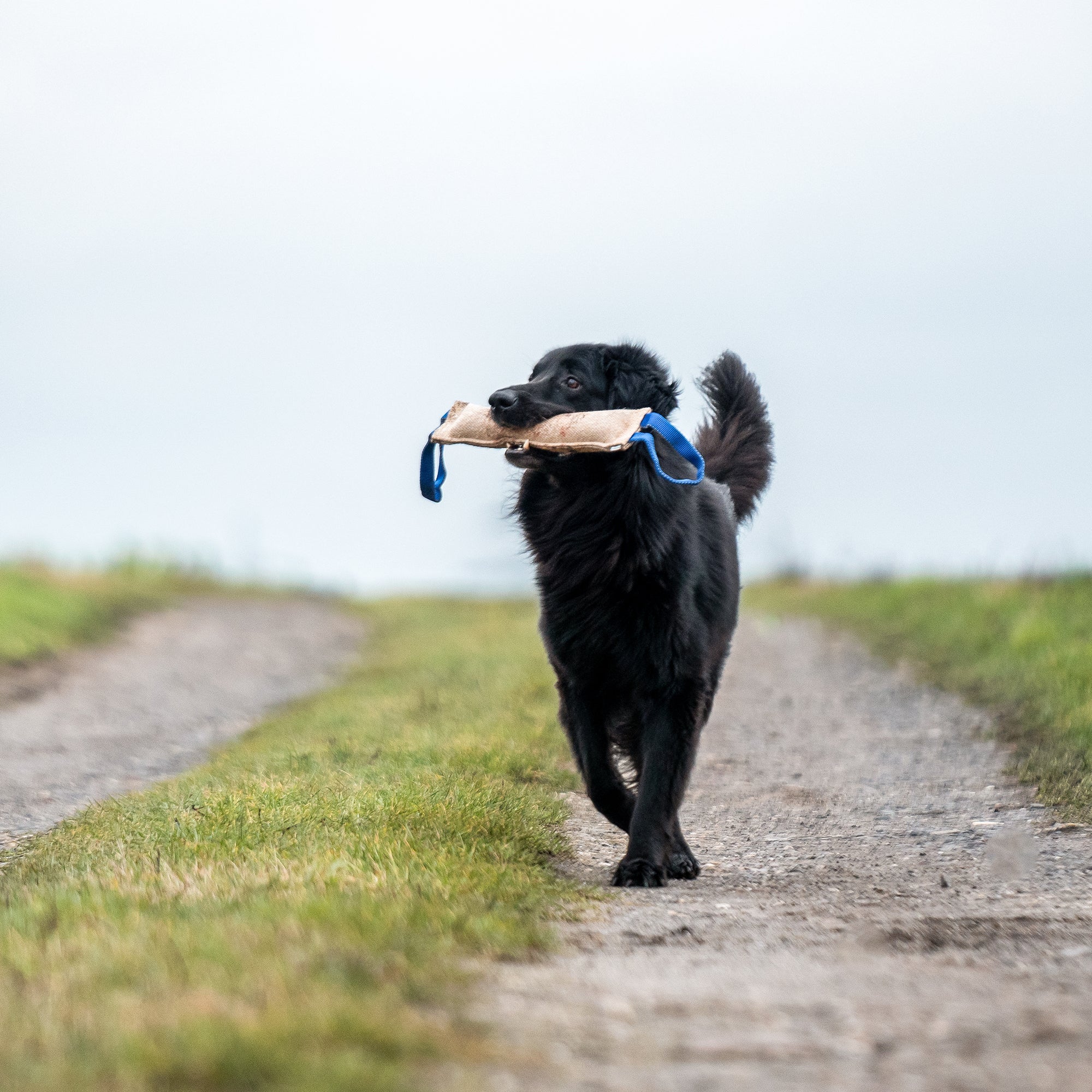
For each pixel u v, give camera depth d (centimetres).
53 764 1755
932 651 2548
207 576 5047
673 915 898
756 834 1295
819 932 840
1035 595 2809
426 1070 518
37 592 3491
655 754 1071
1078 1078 525
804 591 4197
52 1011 554
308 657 3175
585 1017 602
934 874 1098
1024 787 1486
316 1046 515
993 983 690
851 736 1867
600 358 1142
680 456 1098
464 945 730
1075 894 1005
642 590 1058
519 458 1082
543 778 1486
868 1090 511
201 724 2166
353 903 758
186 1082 484
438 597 4812
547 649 1130
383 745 1634
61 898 796
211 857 939
